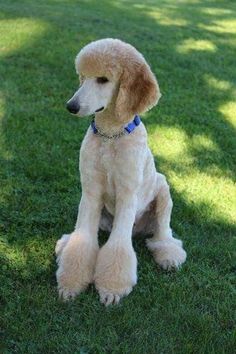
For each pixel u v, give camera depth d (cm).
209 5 1619
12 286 383
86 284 393
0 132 610
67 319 358
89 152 386
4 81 763
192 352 340
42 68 831
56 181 528
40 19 1088
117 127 376
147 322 360
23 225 455
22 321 351
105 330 349
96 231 413
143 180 409
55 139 611
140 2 1522
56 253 425
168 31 1182
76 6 1310
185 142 656
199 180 570
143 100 367
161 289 395
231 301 393
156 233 450
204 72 923
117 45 363
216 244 464
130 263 394
